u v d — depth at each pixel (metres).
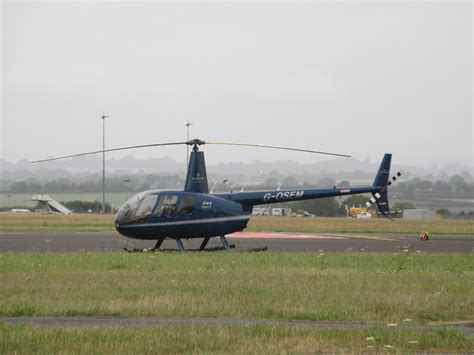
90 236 80.38
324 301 30.86
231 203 59.78
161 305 29.36
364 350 22.31
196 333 24.09
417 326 26.64
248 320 27.30
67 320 27.06
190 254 54.16
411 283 36.75
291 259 50.34
